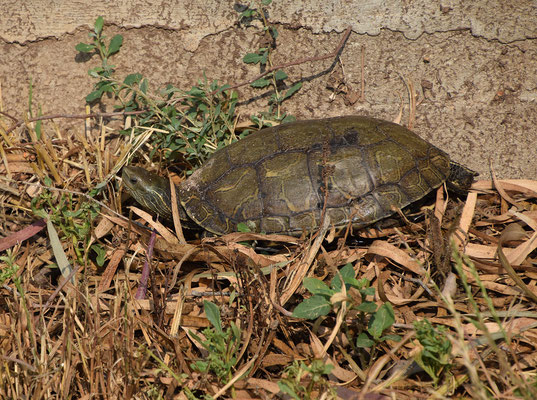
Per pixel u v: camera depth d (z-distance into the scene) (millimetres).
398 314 2764
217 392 2359
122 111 3775
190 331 2586
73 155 3607
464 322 2688
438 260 2762
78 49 3678
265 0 3590
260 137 3334
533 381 2244
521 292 2760
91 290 3090
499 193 3297
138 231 3211
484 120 3578
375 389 2279
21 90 3865
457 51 3621
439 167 3201
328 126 3268
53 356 2650
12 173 3531
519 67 3566
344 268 2547
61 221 3273
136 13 3820
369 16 3684
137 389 2502
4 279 2799
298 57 3750
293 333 2705
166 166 3781
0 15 3848
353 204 3018
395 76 3674
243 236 3008
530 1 3547
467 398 2309
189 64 3803
